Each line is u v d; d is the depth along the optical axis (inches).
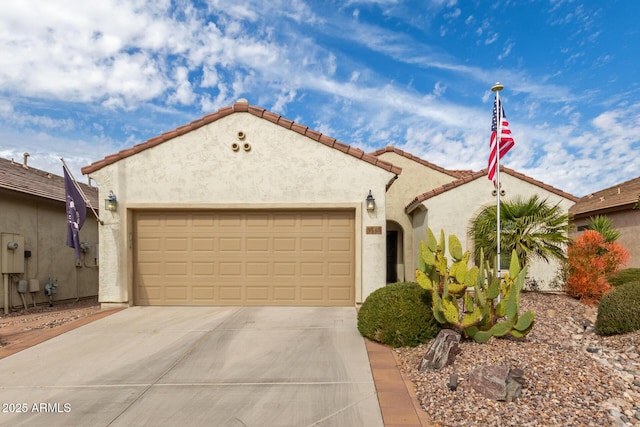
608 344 270.1
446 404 185.3
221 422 176.7
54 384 217.2
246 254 401.4
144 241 402.9
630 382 202.4
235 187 396.2
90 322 335.9
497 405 180.2
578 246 443.2
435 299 256.8
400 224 671.8
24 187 495.5
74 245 395.5
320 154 395.9
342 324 327.9
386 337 269.0
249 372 230.8
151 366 241.0
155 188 395.9
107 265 391.2
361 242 389.7
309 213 401.7
